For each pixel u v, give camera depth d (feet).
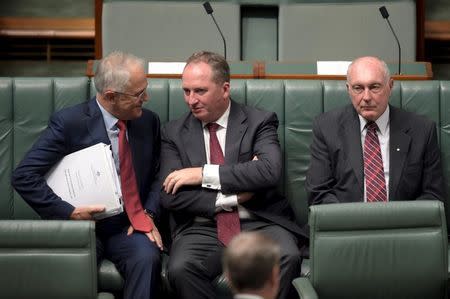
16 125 36.83
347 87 35.73
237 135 34.60
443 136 37.24
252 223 33.88
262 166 33.01
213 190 33.37
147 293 31.09
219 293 31.73
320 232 27.66
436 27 61.46
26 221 28.30
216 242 32.81
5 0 63.36
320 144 35.09
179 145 34.76
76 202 32.32
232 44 55.77
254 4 56.08
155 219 34.42
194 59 34.40
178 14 55.88
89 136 33.30
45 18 63.57
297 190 37.04
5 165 36.58
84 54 63.98
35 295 28.22
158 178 34.88
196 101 33.94
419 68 44.06
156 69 40.91
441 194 34.60
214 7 55.88
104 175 32.45
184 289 31.14
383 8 44.70
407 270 27.76
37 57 63.98
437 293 28.09
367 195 34.01
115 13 55.88
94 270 28.40
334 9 55.88
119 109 33.22
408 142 34.47
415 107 37.42
